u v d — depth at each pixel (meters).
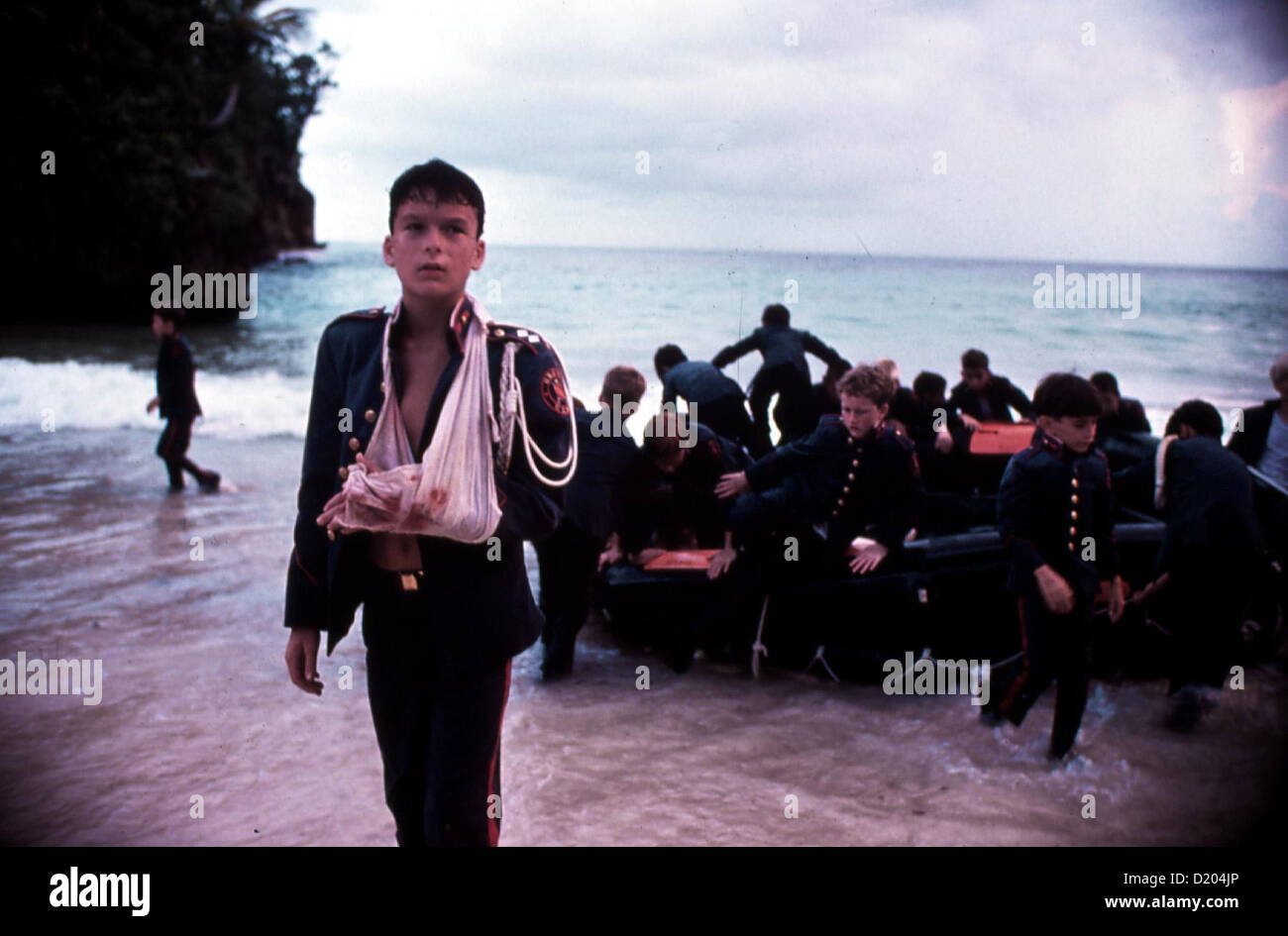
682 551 5.19
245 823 3.17
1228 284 45.53
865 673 4.57
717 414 5.80
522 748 3.86
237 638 4.82
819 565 4.56
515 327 2.24
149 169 28.94
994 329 26.66
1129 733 4.03
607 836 3.15
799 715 4.21
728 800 3.43
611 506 4.68
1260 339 26.19
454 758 2.18
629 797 3.44
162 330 7.90
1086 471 3.71
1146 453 5.75
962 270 45.00
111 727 3.87
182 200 31.42
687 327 26.50
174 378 7.87
